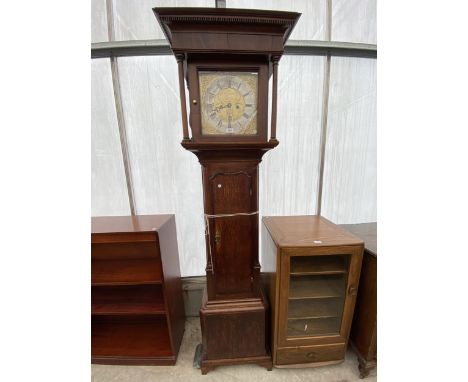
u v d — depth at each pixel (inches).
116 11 55.4
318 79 62.3
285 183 66.9
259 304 46.8
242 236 44.4
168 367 51.9
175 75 58.9
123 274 50.3
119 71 58.0
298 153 65.6
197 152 39.8
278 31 35.7
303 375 49.2
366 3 60.4
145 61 57.9
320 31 60.1
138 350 54.1
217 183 42.0
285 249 42.3
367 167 69.0
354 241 43.6
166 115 60.8
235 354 48.4
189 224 66.7
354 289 45.6
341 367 50.9
